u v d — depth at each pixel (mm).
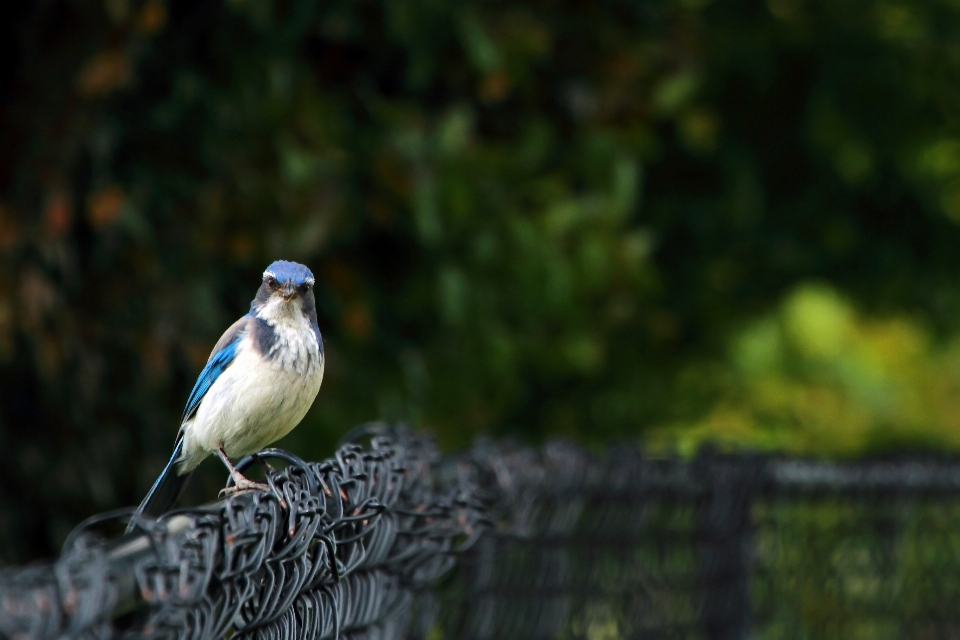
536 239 13031
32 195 10977
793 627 8836
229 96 11633
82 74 10727
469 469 6320
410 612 6023
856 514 9148
